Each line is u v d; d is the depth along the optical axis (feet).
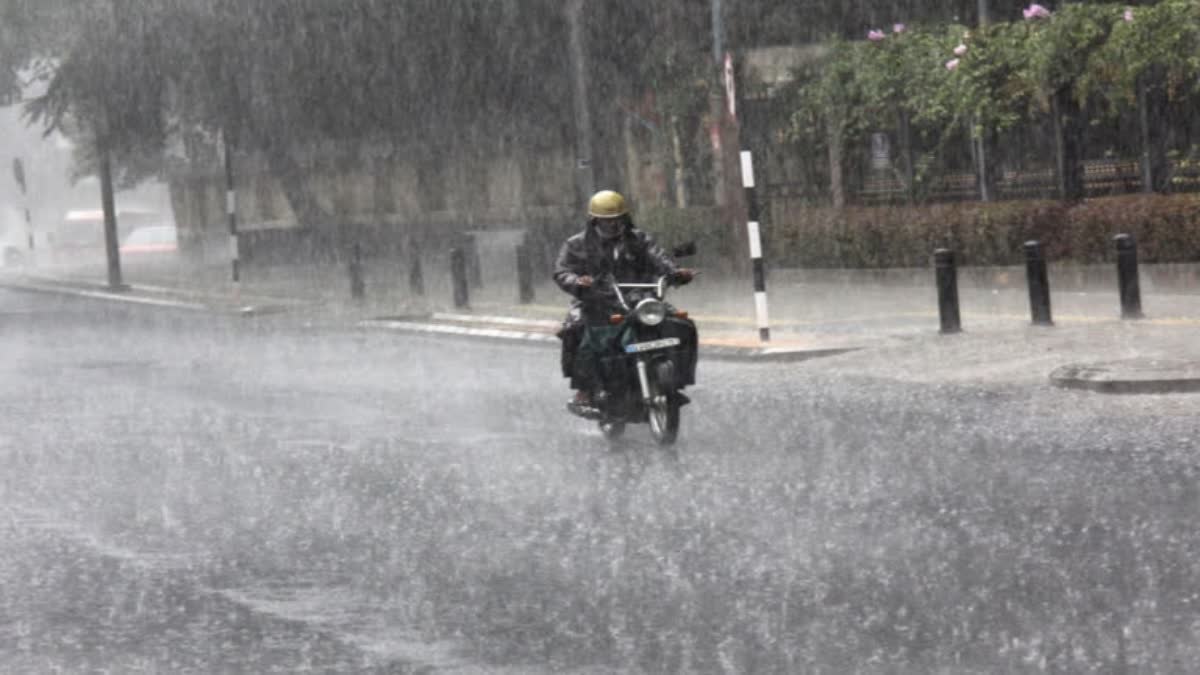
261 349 124.77
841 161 159.43
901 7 180.04
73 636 40.19
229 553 49.60
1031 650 35.55
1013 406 74.13
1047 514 50.08
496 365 106.32
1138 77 132.26
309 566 47.32
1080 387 77.25
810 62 166.40
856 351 98.53
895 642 36.63
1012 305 118.93
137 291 220.23
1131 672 33.76
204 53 211.41
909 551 45.85
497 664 36.29
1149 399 73.26
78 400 94.12
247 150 247.29
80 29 216.13
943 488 55.42
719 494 56.13
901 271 141.79
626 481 59.77
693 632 38.27
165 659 37.86
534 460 65.72
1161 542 45.44
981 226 136.26
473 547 49.06
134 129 228.63
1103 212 126.62
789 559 45.52
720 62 166.09
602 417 69.87
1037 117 140.97
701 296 144.87
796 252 156.87
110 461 69.77
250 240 254.68
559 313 138.00
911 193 153.69
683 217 174.60
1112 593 40.11
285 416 83.25
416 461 66.54
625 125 202.80
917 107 148.15
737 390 86.74
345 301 167.84
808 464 61.77
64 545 51.57
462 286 149.59
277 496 59.52
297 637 39.32
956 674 34.06
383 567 46.73
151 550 50.47
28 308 198.70
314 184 274.77
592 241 69.56
